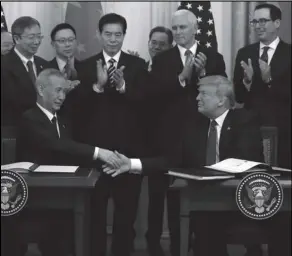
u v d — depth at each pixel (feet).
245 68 13.34
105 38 13.10
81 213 8.81
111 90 12.85
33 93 13.12
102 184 12.55
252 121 11.39
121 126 12.81
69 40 13.41
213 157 11.39
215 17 14.17
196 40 13.82
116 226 12.98
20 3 13.97
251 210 8.56
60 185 8.71
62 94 11.35
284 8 14.15
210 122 11.53
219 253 9.49
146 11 14.17
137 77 13.07
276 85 13.39
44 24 14.01
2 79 13.10
